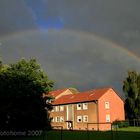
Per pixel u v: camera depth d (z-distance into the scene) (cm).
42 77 4425
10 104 3822
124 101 7862
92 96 7619
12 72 4131
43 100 4191
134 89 7669
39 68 4481
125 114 7812
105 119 7262
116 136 3944
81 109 7719
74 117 7919
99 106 7238
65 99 8581
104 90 7556
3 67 4419
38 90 4097
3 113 3831
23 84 3950
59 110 8469
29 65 4384
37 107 4072
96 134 4641
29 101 3975
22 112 3878
